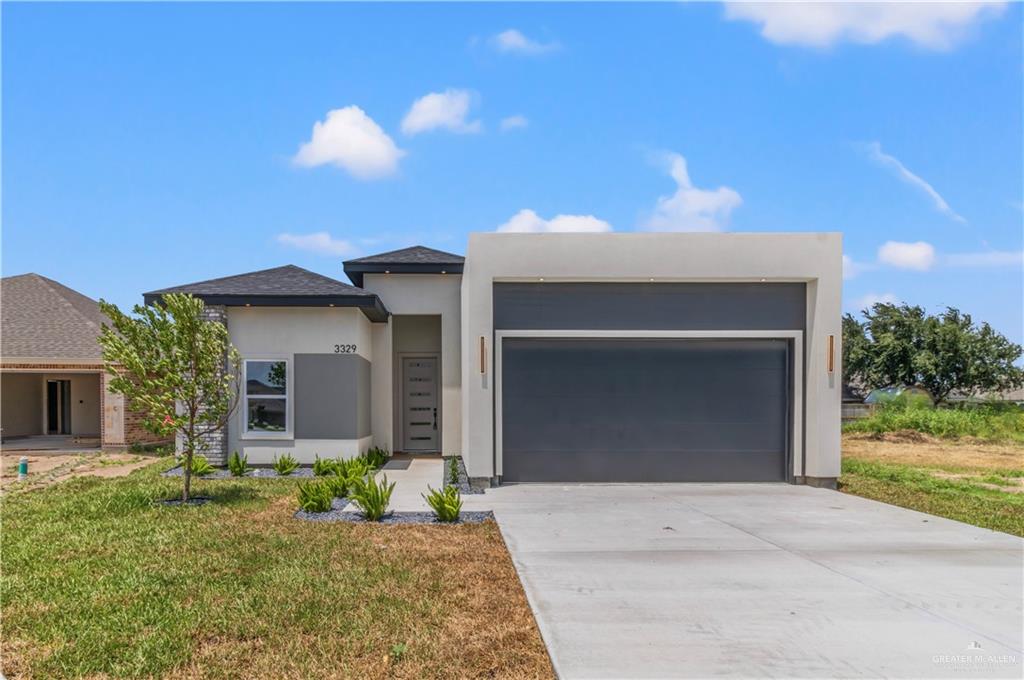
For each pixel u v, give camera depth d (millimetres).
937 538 8891
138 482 13117
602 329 13922
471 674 4672
